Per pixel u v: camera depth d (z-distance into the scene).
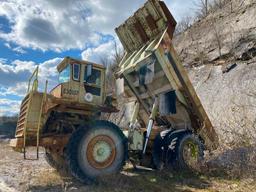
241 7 14.73
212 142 8.11
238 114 10.00
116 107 7.25
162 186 5.95
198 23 17.62
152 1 7.35
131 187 5.79
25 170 7.94
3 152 12.99
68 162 5.91
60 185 6.05
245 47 12.16
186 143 7.50
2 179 6.70
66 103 6.43
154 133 8.06
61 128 6.78
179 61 7.43
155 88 7.91
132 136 7.29
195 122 8.11
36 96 6.35
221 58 13.19
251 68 11.16
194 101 7.69
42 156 11.27
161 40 7.16
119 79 8.58
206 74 13.26
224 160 7.42
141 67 7.70
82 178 5.90
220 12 16.27
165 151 7.57
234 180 6.38
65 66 6.89
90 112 6.89
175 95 7.75
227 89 11.42
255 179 6.04
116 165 6.35
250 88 10.44
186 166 7.19
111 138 6.38
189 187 5.88
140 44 8.26
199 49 15.08
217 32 14.68
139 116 9.15
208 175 6.95
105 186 5.82
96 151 6.15
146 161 8.02
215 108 11.30
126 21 8.31
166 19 7.29
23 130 6.23
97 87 6.95
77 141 5.98
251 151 7.02
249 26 12.95
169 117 8.55
